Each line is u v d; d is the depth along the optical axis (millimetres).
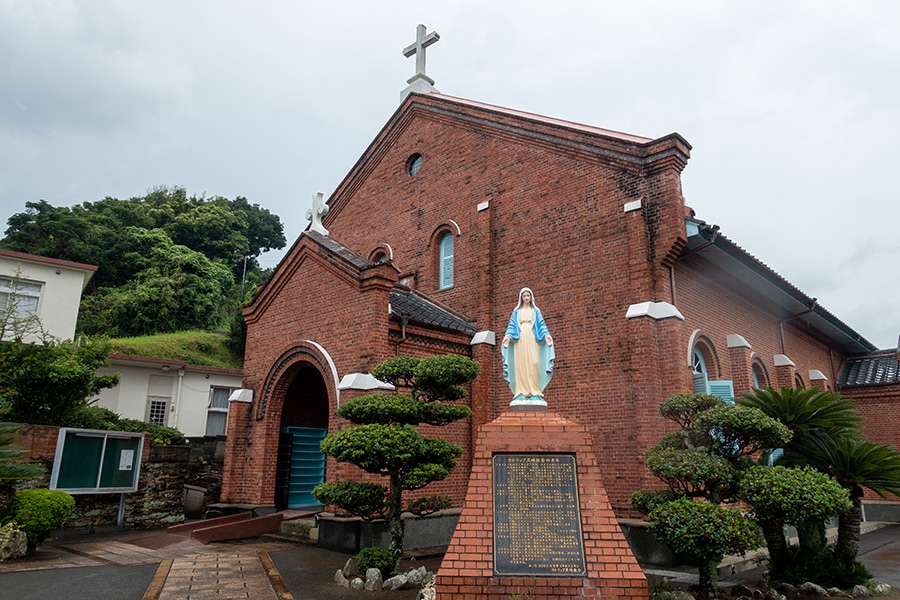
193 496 17734
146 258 42312
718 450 9109
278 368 15562
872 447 9812
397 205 20328
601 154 14836
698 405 9164
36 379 14508
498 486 7848
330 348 14148
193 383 25219
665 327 12914
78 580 9172
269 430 15367
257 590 8742
